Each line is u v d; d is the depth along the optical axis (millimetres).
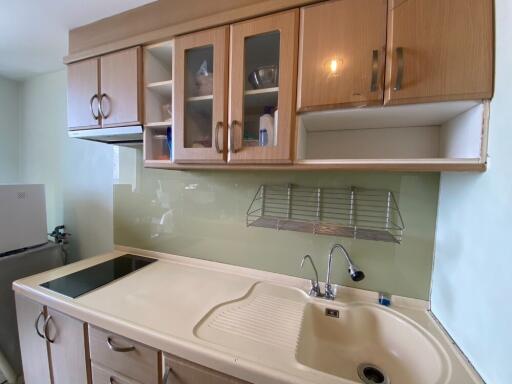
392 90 727
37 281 1212
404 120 925
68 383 1070
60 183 2000
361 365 945
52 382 1133
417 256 1022
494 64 642
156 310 963
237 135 940
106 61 1181
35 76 2047
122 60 1143
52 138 2016
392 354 948
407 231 1029
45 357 1135
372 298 1092
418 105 733
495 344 602
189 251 1483
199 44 988
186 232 1481
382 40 735
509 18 585
